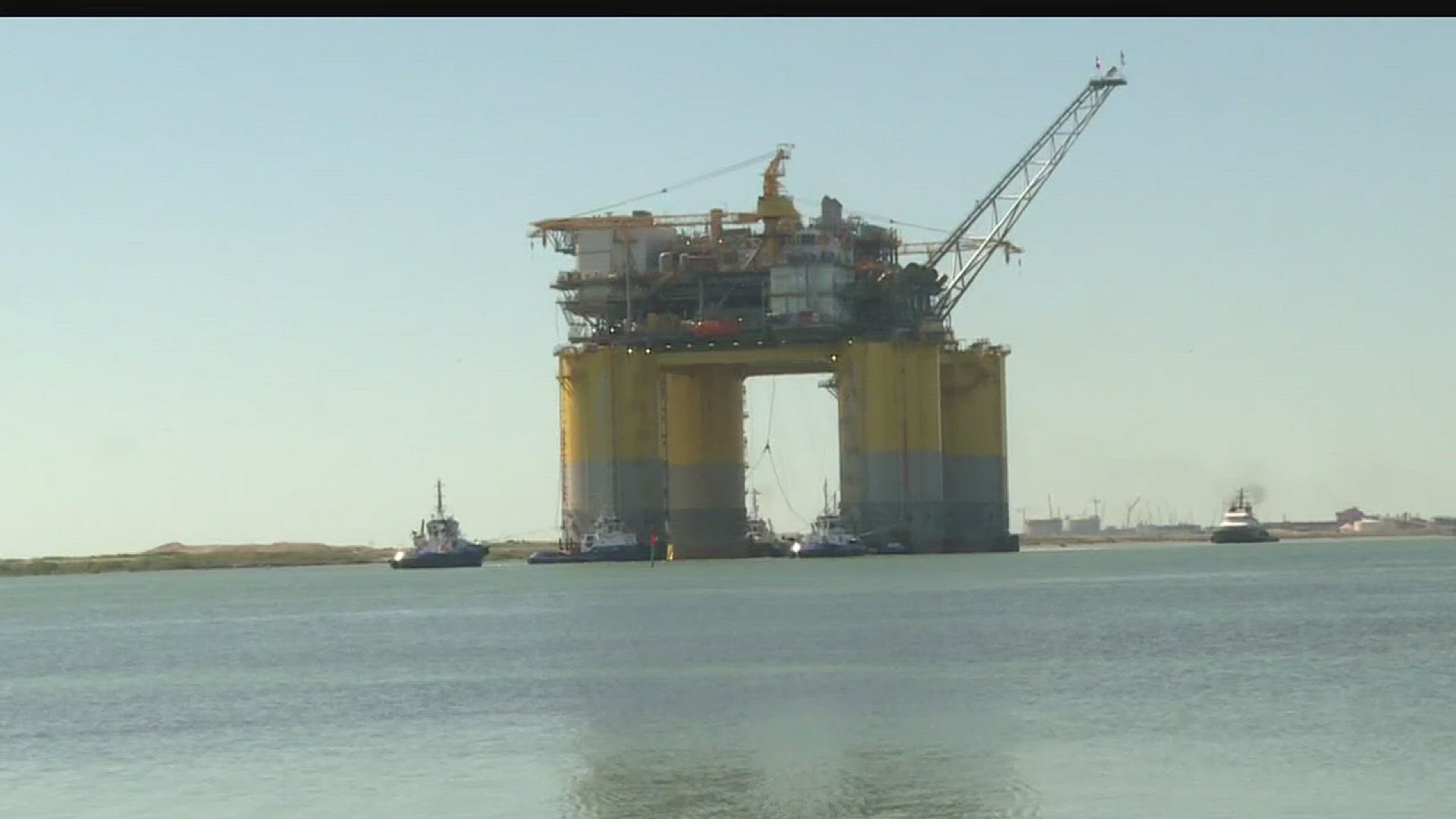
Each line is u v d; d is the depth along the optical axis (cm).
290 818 8919
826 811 8612
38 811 9344
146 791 9856
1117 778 9194
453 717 12362
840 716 11650
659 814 8669
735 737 10869
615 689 13525
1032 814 8419
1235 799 8619
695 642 17575
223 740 11712
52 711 13838
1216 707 11694
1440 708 11450
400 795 9394
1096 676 13725
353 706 13262
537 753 10556
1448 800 8512
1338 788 8812
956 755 10006
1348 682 12975
